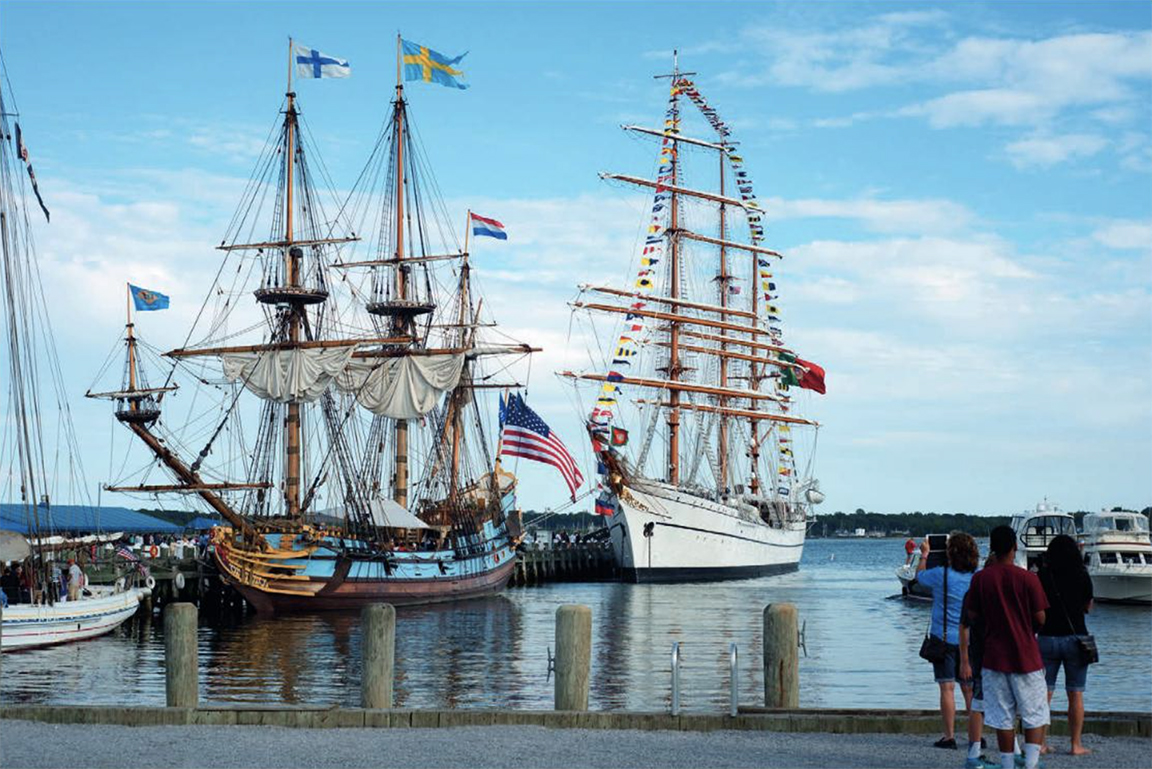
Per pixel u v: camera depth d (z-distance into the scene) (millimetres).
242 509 89500
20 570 59344
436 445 105812
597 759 22234
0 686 46219
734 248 150500
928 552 24109
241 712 26266
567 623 27281
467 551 97500
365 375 99688
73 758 22375
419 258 102438
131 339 79750
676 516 123812
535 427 102188
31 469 60906
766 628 27656
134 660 54406
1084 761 22062
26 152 61656
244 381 91750
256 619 78500
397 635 67250
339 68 94125
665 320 138125
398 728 25641
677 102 147875
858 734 24922
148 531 117812
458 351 98938
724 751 23016
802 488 158125
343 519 92000
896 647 60625
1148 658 53969
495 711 26078
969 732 21516
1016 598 20047
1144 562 83625
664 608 88062
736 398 147500
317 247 95688
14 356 60469
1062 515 87062
